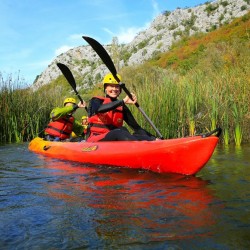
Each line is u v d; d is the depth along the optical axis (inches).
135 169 142.6
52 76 2837.1
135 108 259.8
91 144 172.7
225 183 111.8
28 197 99.5
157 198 95.0
